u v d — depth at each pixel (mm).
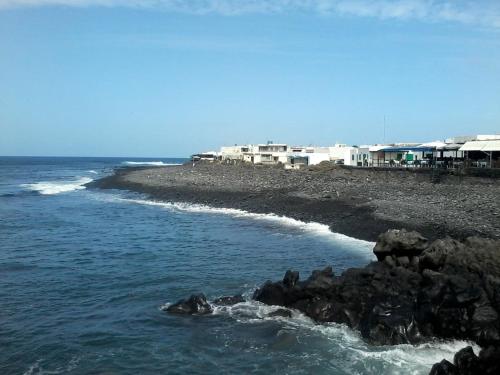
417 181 55375
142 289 24453
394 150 73375
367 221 37125
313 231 39438
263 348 17250
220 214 52188
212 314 20422
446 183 51406
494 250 19375
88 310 21391
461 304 16281
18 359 16578
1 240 37500
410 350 16188
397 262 21281
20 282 25734
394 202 42375
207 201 61344
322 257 30500
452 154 69562
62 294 23703
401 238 21281
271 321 19375
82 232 41531
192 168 112250
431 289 17375
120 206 61312
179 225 45125
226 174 89125
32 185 94625
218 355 16812
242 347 17375
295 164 94938
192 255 32125
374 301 18609
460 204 38688
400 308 17719
